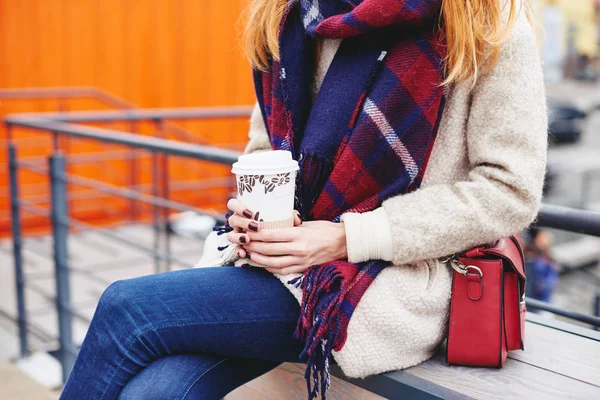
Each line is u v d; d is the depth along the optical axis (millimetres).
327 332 1181
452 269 1286
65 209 3496
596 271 7258
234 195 2387
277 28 1360
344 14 1224
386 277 1231
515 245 1333
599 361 1350
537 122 1188
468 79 1192
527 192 1170
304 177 1272
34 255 5480
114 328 1194
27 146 6141
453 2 1148
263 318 1240
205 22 7141
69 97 6371
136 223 6270
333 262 1215
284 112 1364
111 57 6621
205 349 1235
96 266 4676
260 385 1534
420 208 1206
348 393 1372
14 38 6078
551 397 1188
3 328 4215
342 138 1249
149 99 6883
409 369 1285
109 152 6457
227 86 7383
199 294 1228
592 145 10016
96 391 1182
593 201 8672
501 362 1274
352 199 1259
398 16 1163
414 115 1202
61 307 3531
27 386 3088
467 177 1272
